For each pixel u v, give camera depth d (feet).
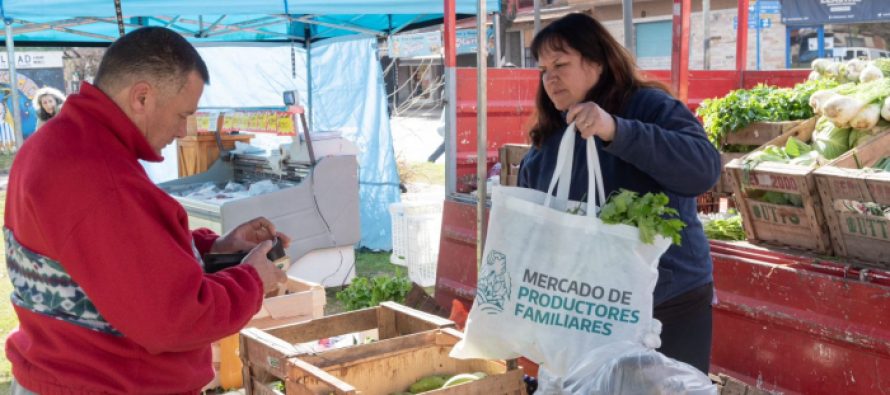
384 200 29.01
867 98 13.76
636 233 7.59
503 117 19.65
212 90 32.17
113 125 6.56
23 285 6.83
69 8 21.36
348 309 16.14
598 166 7.83
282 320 14.83
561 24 8.68
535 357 7.97
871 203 11.66
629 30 14.44
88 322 6.71
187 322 6.43
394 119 76.64
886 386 11.07
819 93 14.83
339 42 30.42
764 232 13.57
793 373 12.21
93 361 6.75
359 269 25.82
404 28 28.86
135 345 6.84
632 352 7.41
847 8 51.57
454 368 10.71
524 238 7.95
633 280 7.65
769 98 17.01
